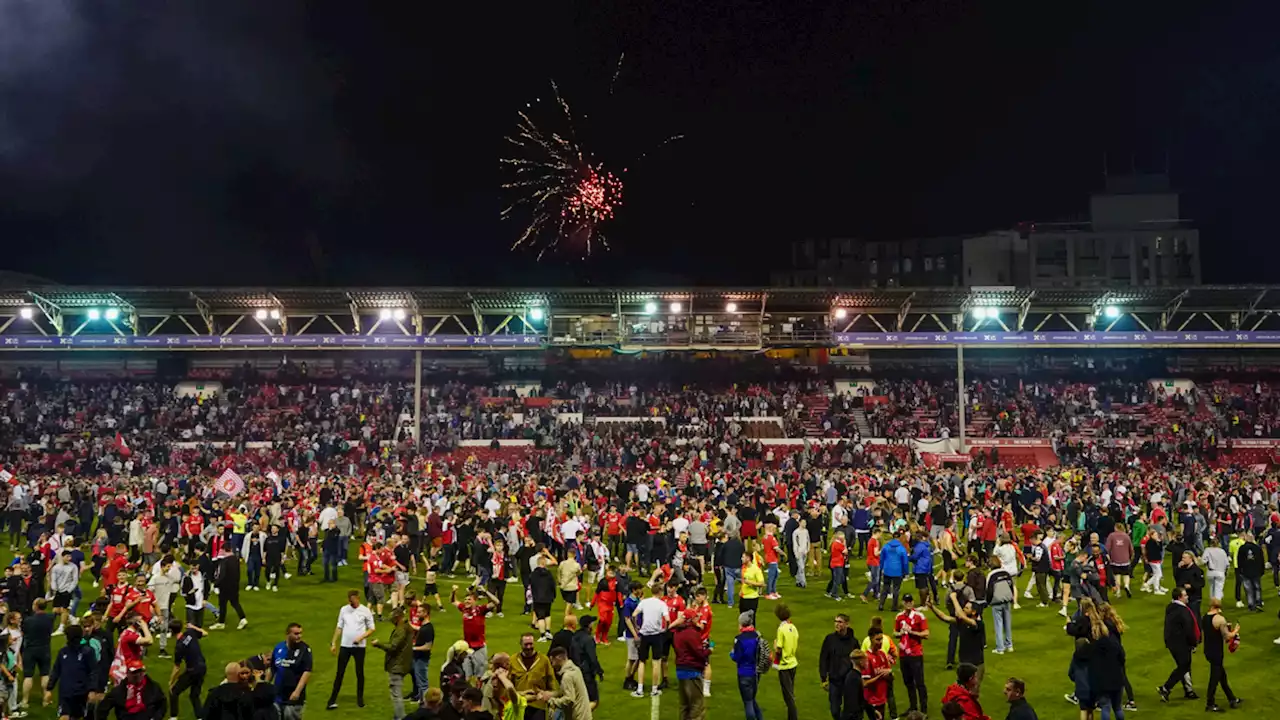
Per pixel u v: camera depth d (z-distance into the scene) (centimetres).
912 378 7600
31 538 3594
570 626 1906
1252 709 2069
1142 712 2055
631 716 2000
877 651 1777
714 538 3294
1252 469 6166
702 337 6719
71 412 6775
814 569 3484
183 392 7262
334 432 6656
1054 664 2386
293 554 3850
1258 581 2938
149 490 4475
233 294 6600
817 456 6475
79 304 6662
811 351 7688
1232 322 7031
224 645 2570
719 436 6638
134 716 1630
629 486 4300
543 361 7675
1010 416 6944
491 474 5169
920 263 11581
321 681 2277
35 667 2070
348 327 7744
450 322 7656
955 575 2370
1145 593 3188
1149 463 6488
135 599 2184
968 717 1491
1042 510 3731
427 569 3009
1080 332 6675
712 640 2611
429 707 1459
